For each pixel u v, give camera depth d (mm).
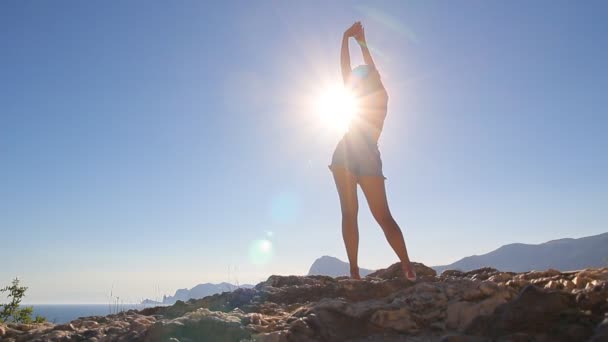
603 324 3320
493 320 4012
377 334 4289
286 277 6762
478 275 5543
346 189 5871
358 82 5867
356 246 5902
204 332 4375
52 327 5430
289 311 5184
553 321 3715
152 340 4375
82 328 5352
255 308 5398
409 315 4387
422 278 5508
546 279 4520
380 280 5617
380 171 5602
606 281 3818
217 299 6000
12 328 5590
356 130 5719
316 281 6582
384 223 5539
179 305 5922
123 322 5355
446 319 4305
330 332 4246
